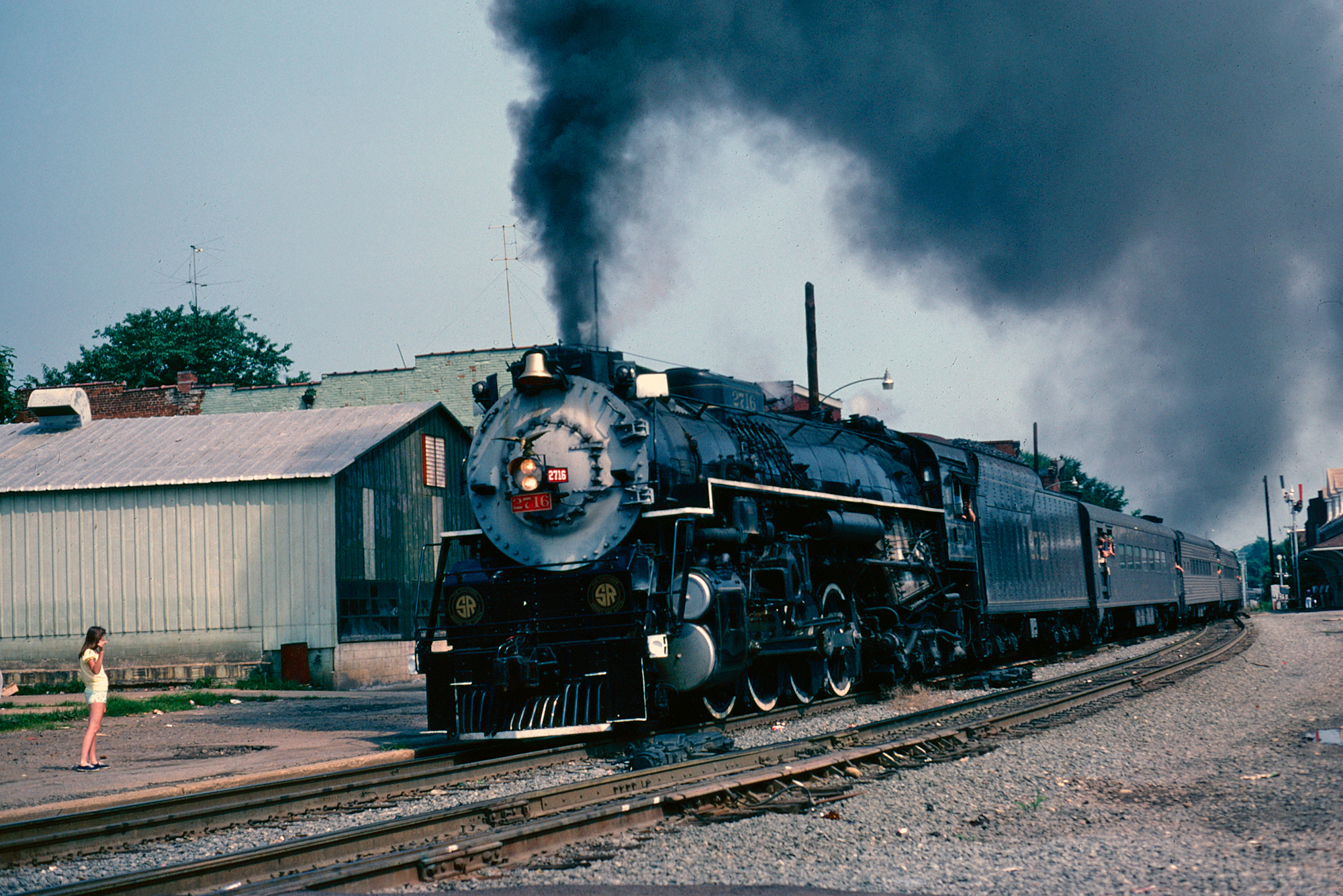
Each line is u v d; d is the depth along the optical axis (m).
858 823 7.51
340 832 6.99
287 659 24.77
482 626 11.72
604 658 11.11
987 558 20.02
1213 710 13.69
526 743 12.27
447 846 6.33
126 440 28.23
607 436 12.12
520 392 12.56
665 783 8.91
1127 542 31.44
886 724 12.24
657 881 6.00
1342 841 6.64
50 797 9.45
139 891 5.77
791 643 13.78
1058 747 10.84
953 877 6.04
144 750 13.32
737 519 12.91
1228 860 6.27
